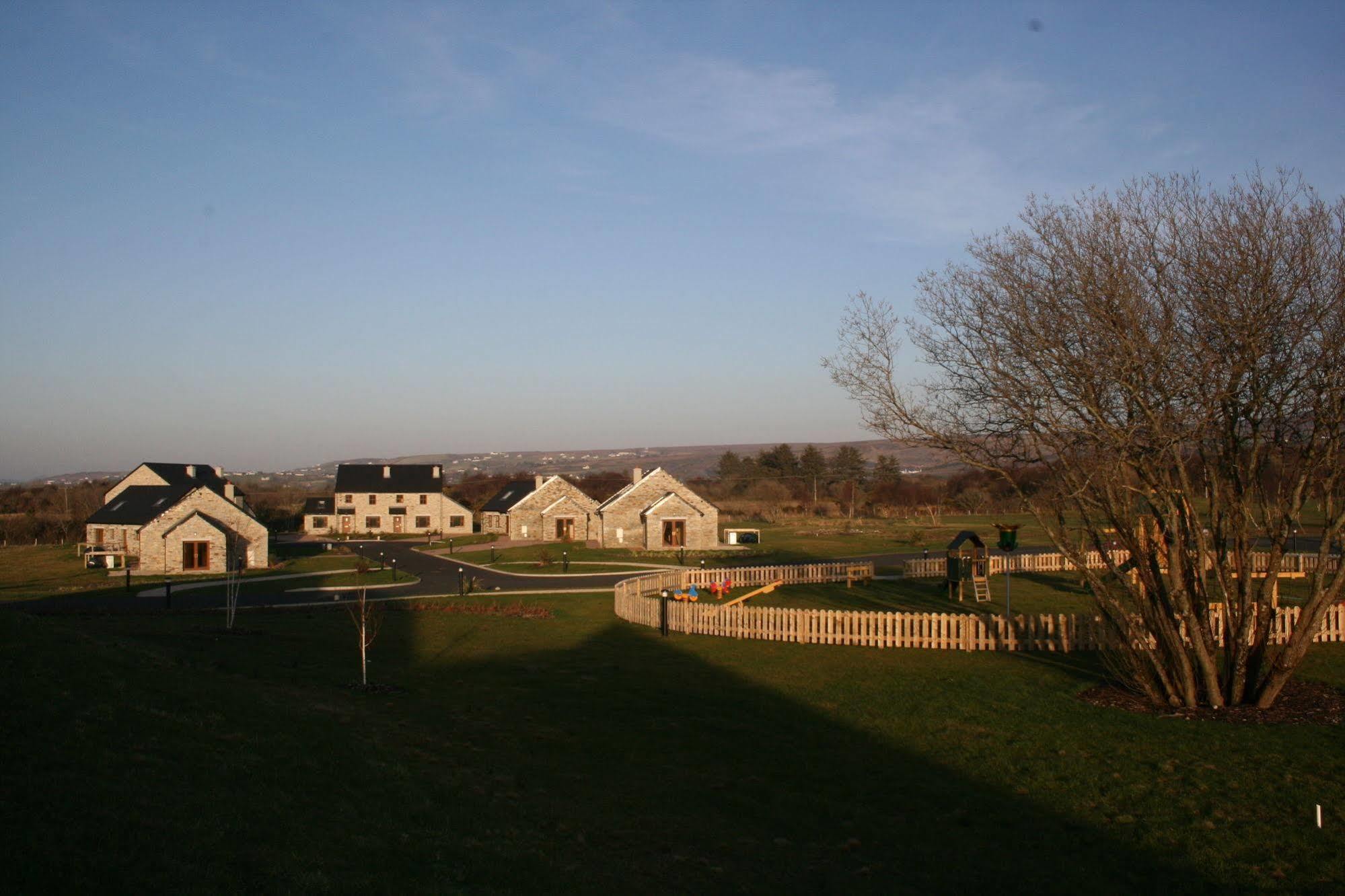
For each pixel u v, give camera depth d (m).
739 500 115.81
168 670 14.50
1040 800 11.94
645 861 9.80
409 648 24.66
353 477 95.25
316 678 19.52
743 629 26.25
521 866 9.07
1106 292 15.45
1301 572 36.50
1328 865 9.70
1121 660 18.83
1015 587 37.25
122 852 7.55
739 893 9.13
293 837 8.60
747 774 13.20
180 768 9.89
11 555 67.62
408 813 10.07
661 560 56.09
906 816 11.53
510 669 21.59
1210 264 15.29
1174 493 16.08
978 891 9.38
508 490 89.12
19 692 11.22
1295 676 18.89
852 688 18.97
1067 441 16.16
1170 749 13.79
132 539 62.25
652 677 20.41
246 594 40.31
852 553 56.38
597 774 13.03
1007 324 16.30
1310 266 15.09
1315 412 15.22
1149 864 9.96
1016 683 19.00
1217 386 15.09
